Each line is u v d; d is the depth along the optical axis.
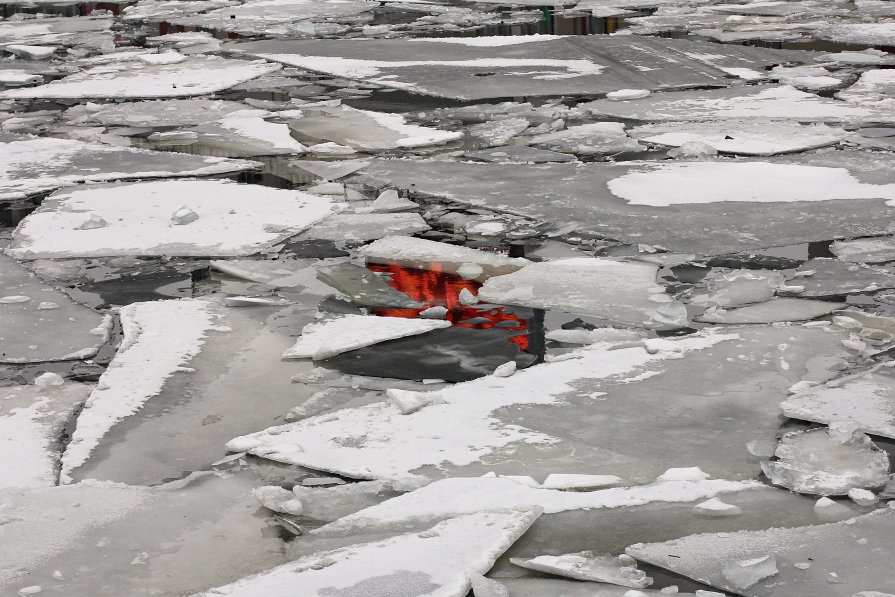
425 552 2.99
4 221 7.04
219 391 4.27
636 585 2.85
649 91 10.80
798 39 14.23
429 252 5.98
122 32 17.45
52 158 8.70
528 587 2.86
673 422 3.84
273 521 3.28
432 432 3.81
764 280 5.36
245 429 3.95
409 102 10.77
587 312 5.01
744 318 4.88
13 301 5.39
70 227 6.72
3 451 3.80
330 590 2.81
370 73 12.39
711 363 4.32
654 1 19.25
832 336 4.58
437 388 4.25
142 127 10.01
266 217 6.78
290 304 5.27
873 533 3.06
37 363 4.65
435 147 8.77
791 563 2.92
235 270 5.79
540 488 3.37
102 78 12.75
